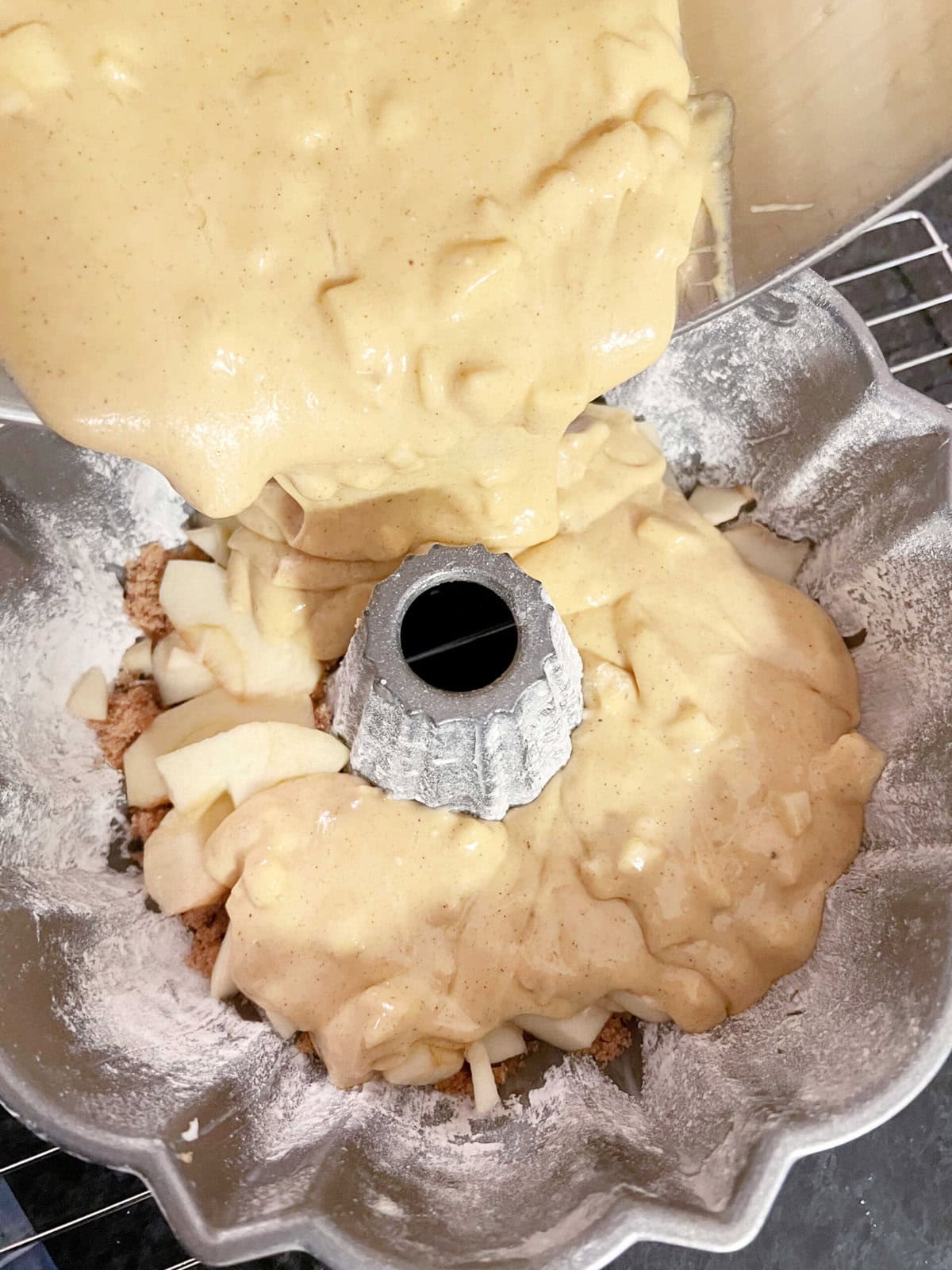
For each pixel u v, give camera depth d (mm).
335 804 258
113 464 274
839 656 278
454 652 247
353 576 274
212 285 181
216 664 281
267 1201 198
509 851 260
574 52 189
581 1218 196
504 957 249
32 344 177
